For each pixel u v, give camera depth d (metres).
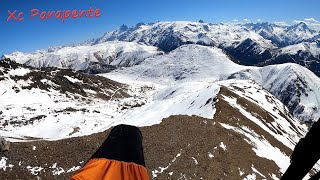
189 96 92.44
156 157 35.62
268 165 43.53
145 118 83.06
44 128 89.19
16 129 89.06
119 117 103.00
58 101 158.62
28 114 107.56
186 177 33.59
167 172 33.72
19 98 149.38
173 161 35.47
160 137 39.22
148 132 40.03
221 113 58.31
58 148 34.28
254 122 65.06
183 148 38.09
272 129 72.12
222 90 81.38
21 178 30.23
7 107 119.38
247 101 83.62
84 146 34.88
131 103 156.00
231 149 42.31
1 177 29.70
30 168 31.39
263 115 81.81
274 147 56.25
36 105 132.25
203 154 38.19
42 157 32.72
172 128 41.94
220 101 66.75
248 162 41.38
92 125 92.19
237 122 57.78
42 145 33.97
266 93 135.88
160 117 81.31
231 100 77.50
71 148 34.53
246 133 53.56
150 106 100.00
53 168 31.94
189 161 35.97
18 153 32.38
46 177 30.92
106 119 102.25
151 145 37.44
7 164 31.09
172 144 38.34
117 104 150.88
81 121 95.56
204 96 81.50
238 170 38.03
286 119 106.69
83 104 157.12
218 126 47.84
